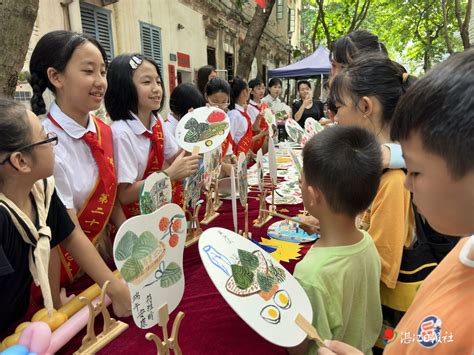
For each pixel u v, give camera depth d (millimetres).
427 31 8539
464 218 373
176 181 1355
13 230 753
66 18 2965
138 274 692
